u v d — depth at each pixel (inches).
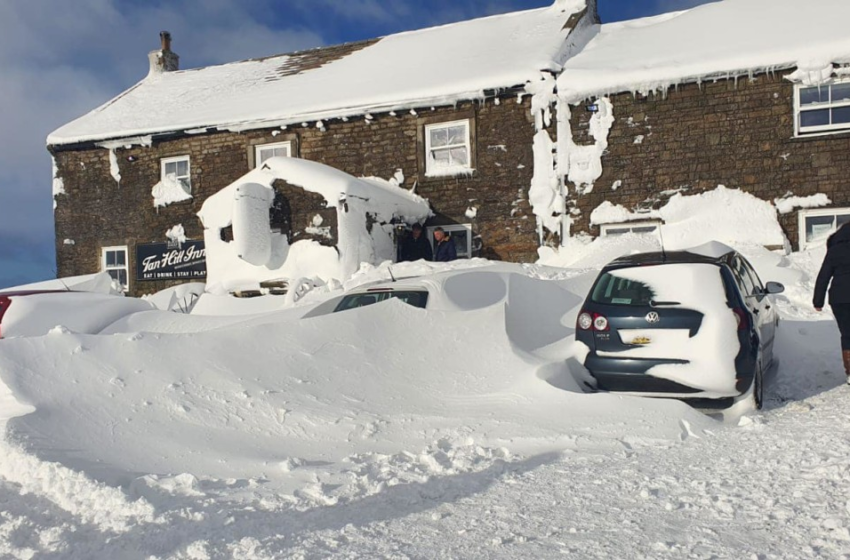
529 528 139.6
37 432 174.7
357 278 482.9
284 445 196.1
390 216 606.2
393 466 180.9
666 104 571.5
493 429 206.5
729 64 546.9
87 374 203.3
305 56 893.2
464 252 639.1
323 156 688.4
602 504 151.9
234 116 715.4
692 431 208.1
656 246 498.6
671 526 137.2
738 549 124.5
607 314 246.7
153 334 226.7
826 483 154.5
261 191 595.2
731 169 554.6
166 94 864.3
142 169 765.9
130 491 156.6
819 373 295.3
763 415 228.4
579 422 209.8
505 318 271.3
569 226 599.8
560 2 761.6
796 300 408.8
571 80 593.3
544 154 604.4
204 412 203.0
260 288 601.0
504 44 706.8
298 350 236.4
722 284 242.8
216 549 130.6
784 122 539.8
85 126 804.6
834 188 527.5
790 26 573.3
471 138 632.4
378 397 225.8
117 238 777.6
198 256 735.1
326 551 129.6
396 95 650.2
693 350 233.1
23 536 139.0
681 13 717.9
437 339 254.4
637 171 579.8
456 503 156.6
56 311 328.8
